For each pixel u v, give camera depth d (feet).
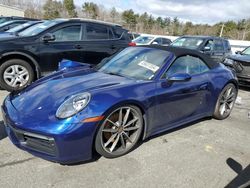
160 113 11.57
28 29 21.39
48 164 9.71
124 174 9.50
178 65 12.68
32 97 10.22
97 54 21.50
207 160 10.97
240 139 13.37
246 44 77.82
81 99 9.36
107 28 22.36
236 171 10.30
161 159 10.69
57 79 11.75
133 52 13.79
